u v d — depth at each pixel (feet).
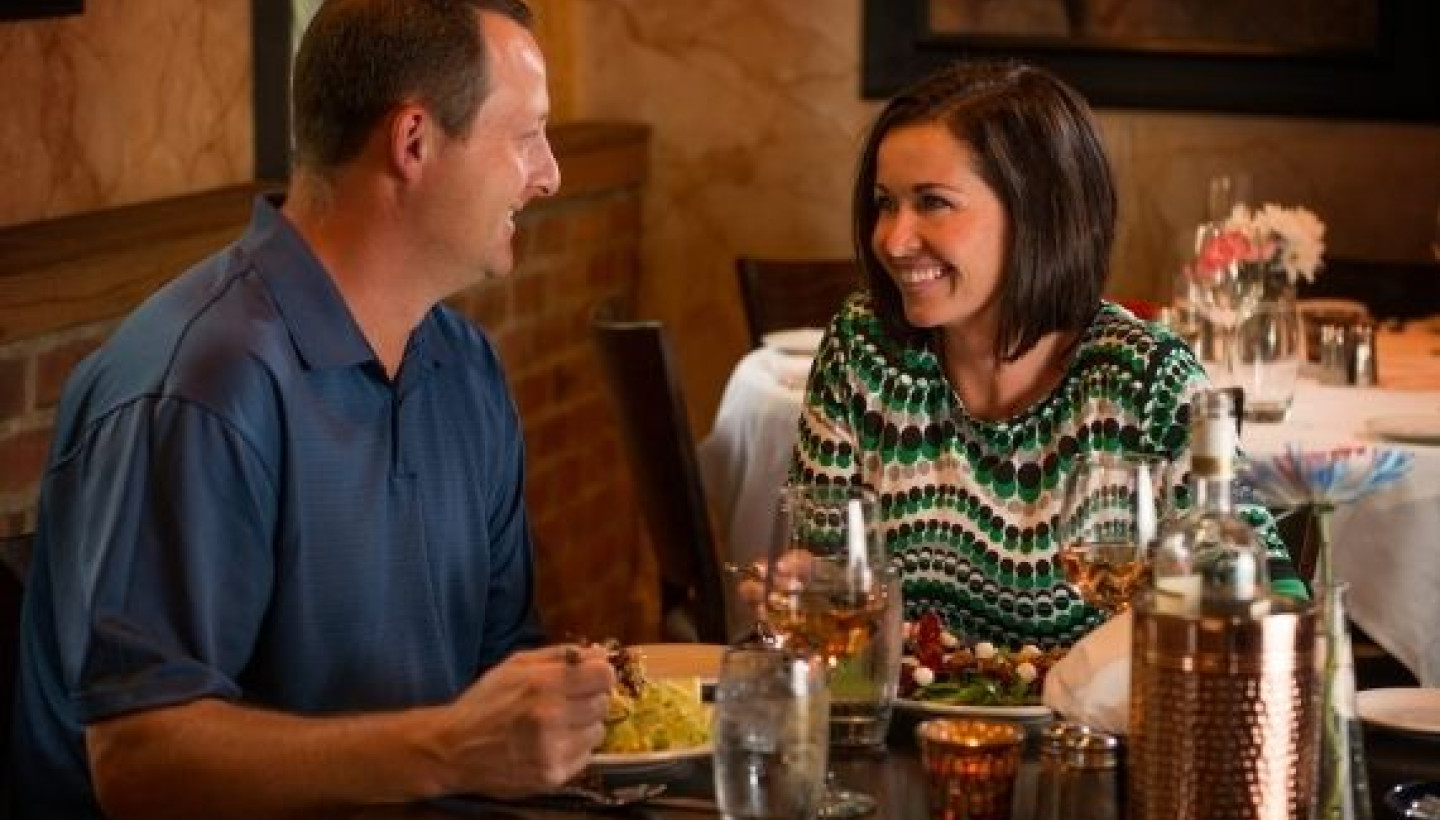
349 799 8.50
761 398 18.07
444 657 9.98
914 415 11.12
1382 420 16.38
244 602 9.30
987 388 11.07
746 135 26.12
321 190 9.77
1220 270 18.07
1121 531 9.30
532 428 24.07
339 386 9.64
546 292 24.17
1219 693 7.50
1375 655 16.26
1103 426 10.81
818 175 25.99
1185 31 24.61
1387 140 24.36
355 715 8.70
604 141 24.93
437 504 10.10
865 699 9.00
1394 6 24.09
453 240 9.77
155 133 17.83
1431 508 15.72
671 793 8.59
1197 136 24.77
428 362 10.11
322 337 9.57
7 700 10.11
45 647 9.67
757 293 22.31
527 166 9.89
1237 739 7.52
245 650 9.35
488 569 10.48
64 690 9.61
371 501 9.70
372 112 9.61
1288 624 7.53
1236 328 16.93
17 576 10.21
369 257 9.74
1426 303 21.48
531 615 10.91
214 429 9.17
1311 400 17.48
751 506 18.06
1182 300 18.97
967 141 10.80
